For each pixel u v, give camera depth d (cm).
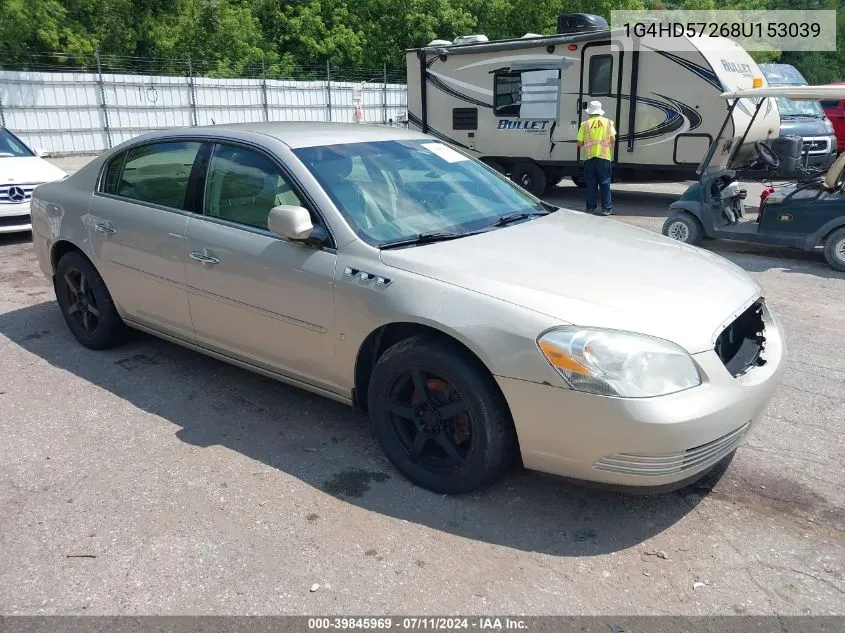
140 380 461
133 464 359
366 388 362
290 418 409
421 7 3303
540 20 3025
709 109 1081
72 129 2377
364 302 333
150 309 451
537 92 1259
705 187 816
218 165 412
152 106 2522
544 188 1327
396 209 375
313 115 2895
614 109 1176
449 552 290
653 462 279
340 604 262
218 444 379
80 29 2684
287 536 301
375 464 359
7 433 392
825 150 1303
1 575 278
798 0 3800
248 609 260
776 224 766
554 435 290
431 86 1404
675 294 310
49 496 331
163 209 434
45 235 516
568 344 281
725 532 303
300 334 366
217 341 417
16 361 495
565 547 294
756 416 309
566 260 336
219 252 395
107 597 266
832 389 444
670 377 279
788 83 1441
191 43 3080
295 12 3491
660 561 285
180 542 297
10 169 873
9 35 2477
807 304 628
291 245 365
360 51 3356
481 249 345
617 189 1523
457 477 321
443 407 322
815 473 346
